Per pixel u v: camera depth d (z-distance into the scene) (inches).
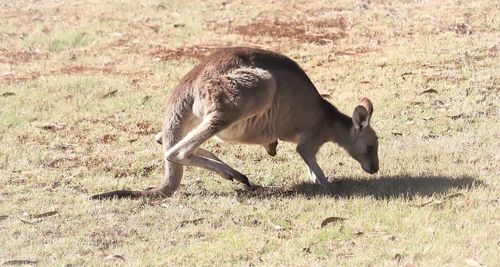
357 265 765.3
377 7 1818.4
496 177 1003.9
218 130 944.9
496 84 1352.1
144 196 969.5
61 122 1248.8
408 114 1259.8
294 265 769.6
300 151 1024.9
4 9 1945.1
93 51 1619.1
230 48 995.9
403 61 1467.8
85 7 1924.2
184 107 971.3
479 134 1168.2
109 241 848.9
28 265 790.5
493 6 1768.0
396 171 1048.2
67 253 820.6
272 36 1658.5
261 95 957.8
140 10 1878.7
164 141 982.4
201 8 1878.7
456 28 1637.6
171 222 894.4
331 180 1037.8
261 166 1090.1
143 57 1573.6
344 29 1683.1
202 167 955.3
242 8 1860.2
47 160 1104.8
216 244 826.2
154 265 783.7
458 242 811.4
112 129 1222.3
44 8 1932.8
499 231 831.7
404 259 776.3
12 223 897.5
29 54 1621.6
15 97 1352.1
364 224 867.4
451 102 1294.3
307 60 1509.6
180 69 1491.1
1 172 1062.4
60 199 969.5
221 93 943.0
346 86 1368.1
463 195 936.3
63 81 1411.2
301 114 1010.7
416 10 1776.6
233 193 997.8
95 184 1018.1
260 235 850.8
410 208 908.6
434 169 1041.5
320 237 836.0
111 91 1376.7
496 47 1512.1
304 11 1809.8
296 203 941.8
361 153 1029.8
